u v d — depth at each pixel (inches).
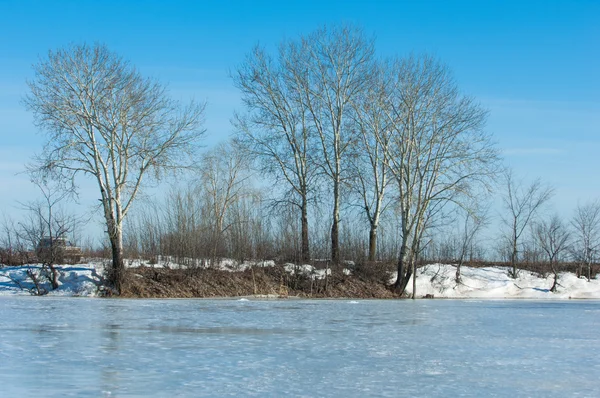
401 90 1622.8
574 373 573.3
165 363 605.9
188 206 1776.6
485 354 676.1
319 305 1344.7
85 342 730.8
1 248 1701.5
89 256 1926.7
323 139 1793.8
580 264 2059.5
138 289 1529.3
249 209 1868.8
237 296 1601.9
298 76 1775.3
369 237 1836.9
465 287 1815.9
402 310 1232.8
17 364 595.2
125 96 1515.7
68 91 1481.3
